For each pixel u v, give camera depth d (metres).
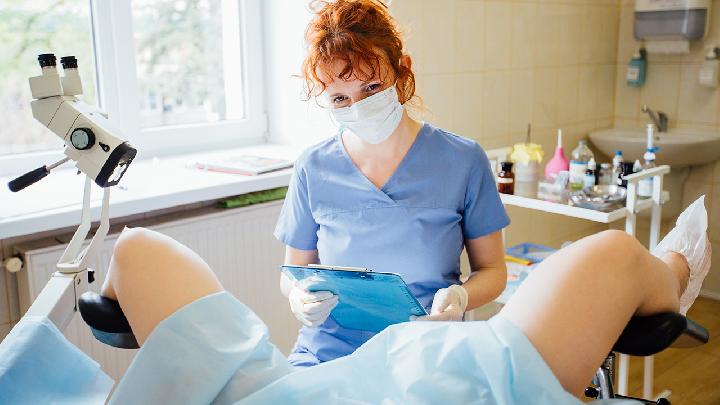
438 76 2.67
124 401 0.88
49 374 1.08
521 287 0.91
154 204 1.96
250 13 2.62
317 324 1.31
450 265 1.49
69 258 1.28
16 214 1.76
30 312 1.15
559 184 2.39
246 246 2.27
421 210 1.46
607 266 0.89
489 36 2.86
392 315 1.29
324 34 1.34
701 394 2.61
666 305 0.96
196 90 2.58
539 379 0.80
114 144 1.18
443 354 0.84
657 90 3.57
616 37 3.64
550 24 3.17
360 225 1.47
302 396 0.83
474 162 1.49
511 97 3.04
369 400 0.85
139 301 0.94
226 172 2.29
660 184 2.21
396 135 1.48
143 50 2.40
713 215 3.46
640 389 2.64
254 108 2.72
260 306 2.35
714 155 3.29
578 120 3.48
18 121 2.16
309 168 1.54
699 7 3.18
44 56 1.17
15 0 2.09
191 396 0.86
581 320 0.85
